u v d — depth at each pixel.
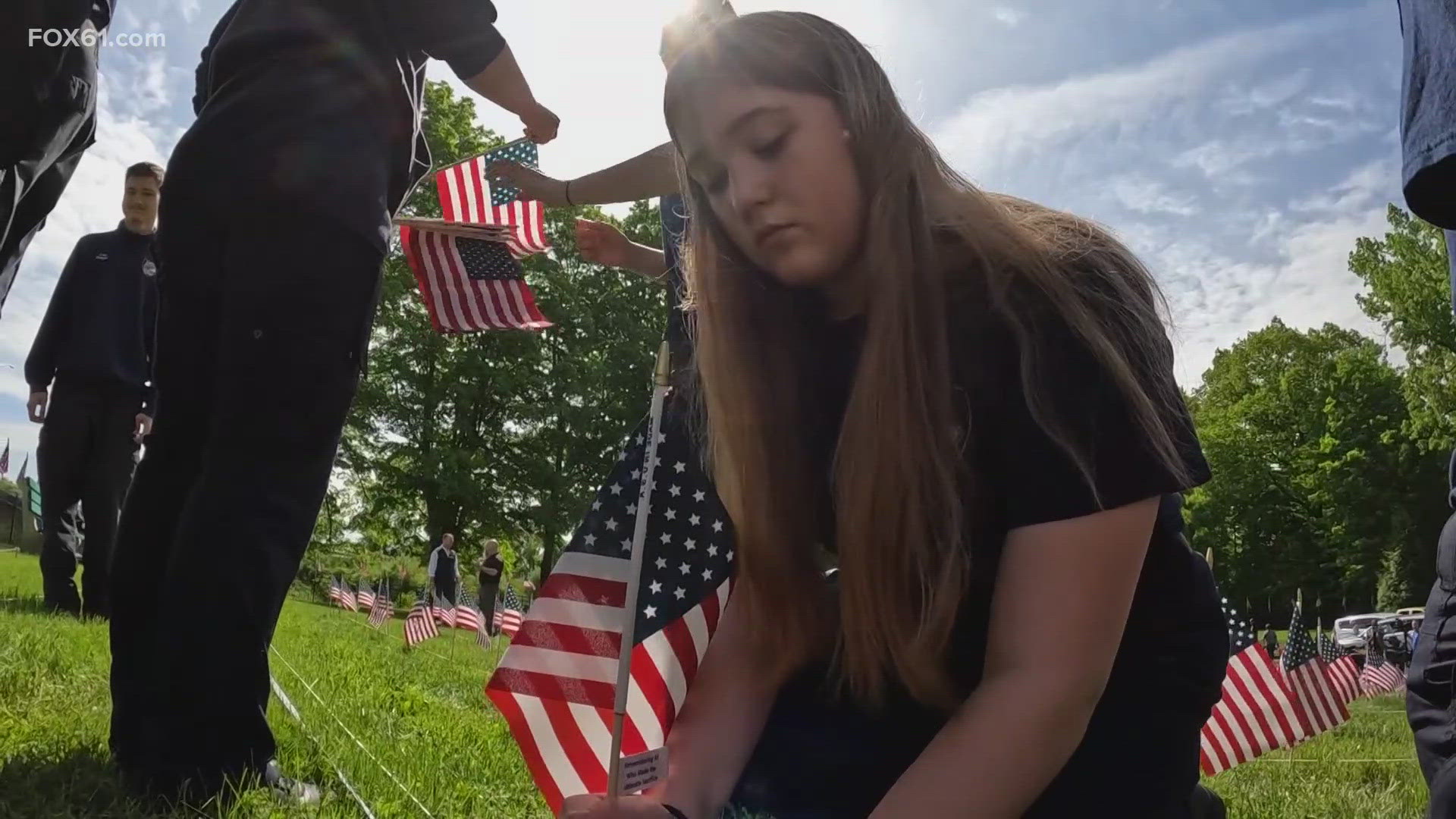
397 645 11.78
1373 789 4.67
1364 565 55.53
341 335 2.60
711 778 1.73
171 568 2.49
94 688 3.58
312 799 2.54
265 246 2.53
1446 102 1.53
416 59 2.97
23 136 3.14
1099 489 1.39
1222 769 4.37
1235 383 66.69
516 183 3.80
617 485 1.84
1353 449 56.78
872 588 1.54
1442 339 43.31
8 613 5.89
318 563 34.59
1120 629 1.42
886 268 1.49
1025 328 1.45
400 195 2.96
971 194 1.59
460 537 36.31
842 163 1.50
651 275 3.56
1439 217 1.63
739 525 1.78
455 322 3.96
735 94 1.48
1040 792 1.40
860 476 1.51
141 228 6.91
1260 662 4.45
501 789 3.02
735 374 1.74
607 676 1.75
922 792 1.36
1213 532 63.28
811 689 1.81
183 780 2.39
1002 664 1.42
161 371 2.73
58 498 6.86
